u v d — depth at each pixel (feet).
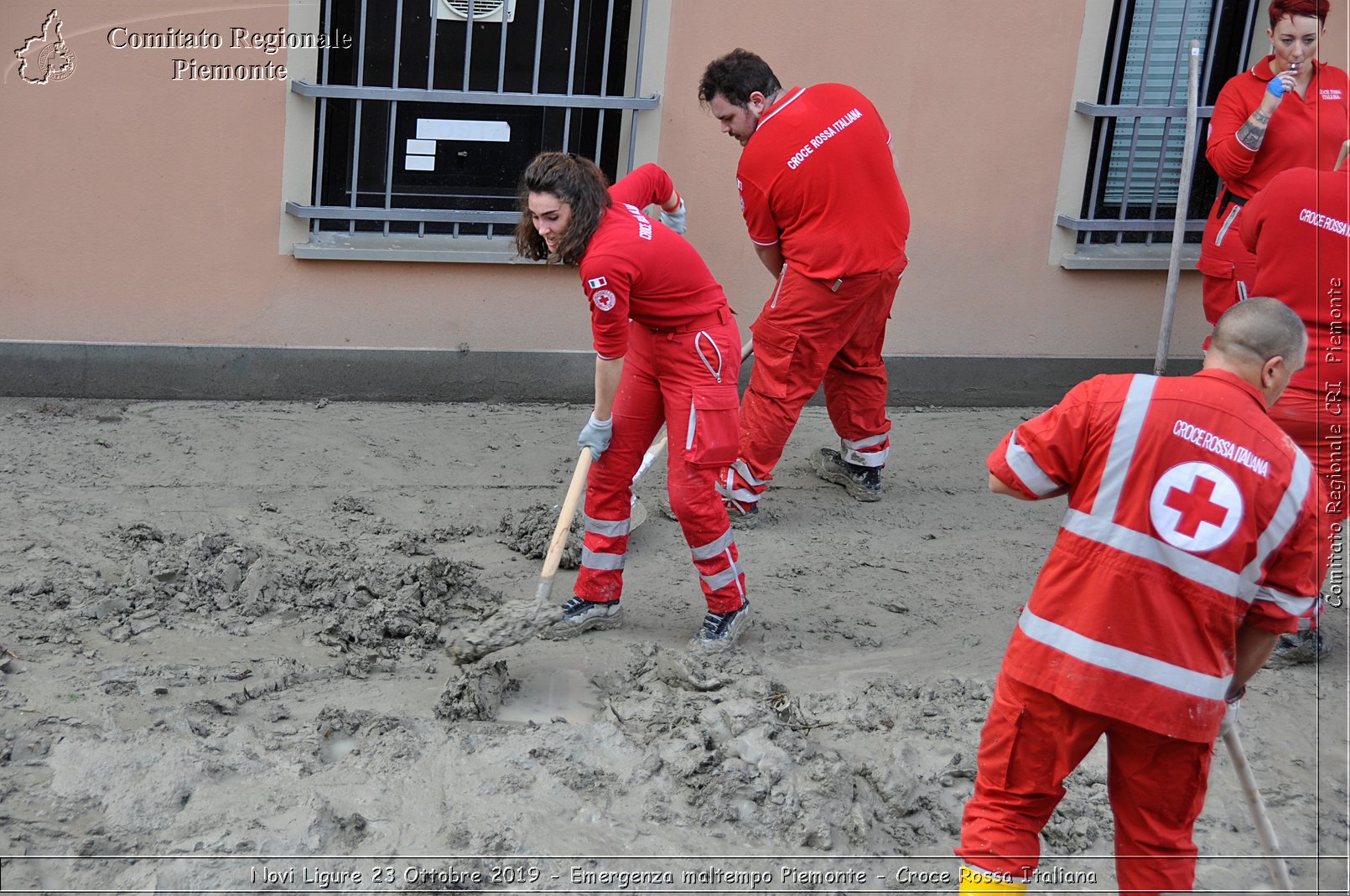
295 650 13.53
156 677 12.55
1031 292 22.68
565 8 20.17
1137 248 22.98
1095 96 21.70
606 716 12.68
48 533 15.43
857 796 11.44
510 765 11.54
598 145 20.52
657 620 14.92
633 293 12.71
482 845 10.52
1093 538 8.74
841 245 16.19
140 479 17.28
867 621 15.10
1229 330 8.82
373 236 20.52
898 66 20.92
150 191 19.17
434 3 19.60
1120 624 8.63
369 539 16.17
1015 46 21.18
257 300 20.13
